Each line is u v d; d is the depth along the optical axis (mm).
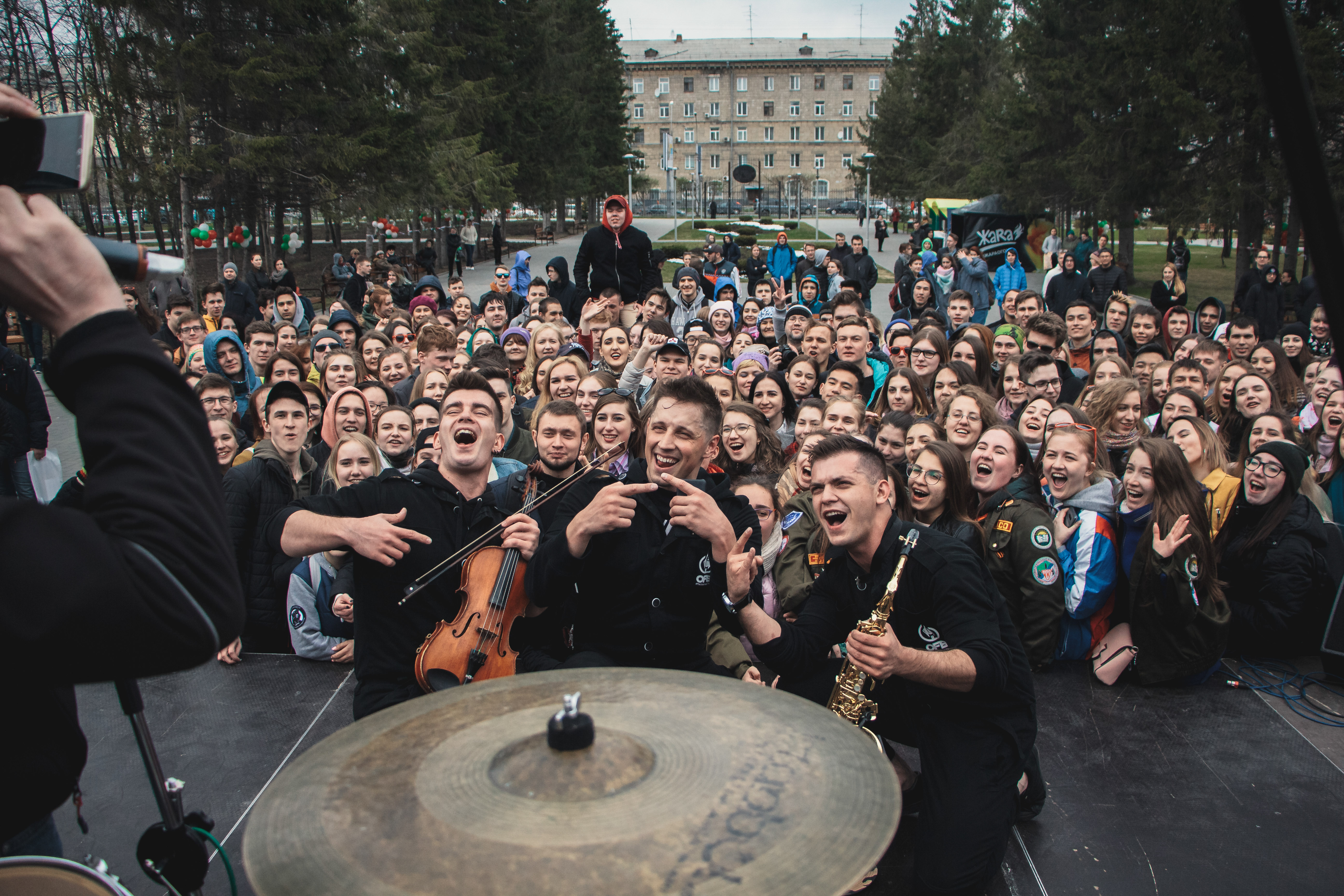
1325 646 4680
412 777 1553
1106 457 5676
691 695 1843
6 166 1173
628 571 3412
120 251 1230
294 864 1377
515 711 1764
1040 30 29422
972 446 5547
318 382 8633
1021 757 3164
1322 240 933
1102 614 4934
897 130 53125
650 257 10867
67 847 3531
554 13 44406
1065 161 26656
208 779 3967
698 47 100562
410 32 28453
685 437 3449
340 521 3250
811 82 95875
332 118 22688
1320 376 6551
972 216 29562
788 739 1684
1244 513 5188
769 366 7855
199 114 21453
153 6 20578
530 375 8469
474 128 32938
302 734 4320
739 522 3594
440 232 37000
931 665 2857
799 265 19594
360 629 3461
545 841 1382
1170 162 23000
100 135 21359
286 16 21734
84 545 1058
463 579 3363
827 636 3410
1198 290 26797
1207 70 20469
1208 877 3318
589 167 46469
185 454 1159
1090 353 9375
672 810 1452
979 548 4582
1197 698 4652
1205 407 6375
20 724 1384
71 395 1174
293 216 37719
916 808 3777
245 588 5145
